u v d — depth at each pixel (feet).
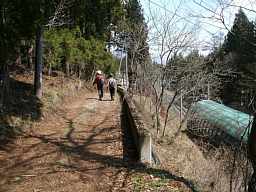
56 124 49.01
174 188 25.89
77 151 35.60
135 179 27.27
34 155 33.68
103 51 124.57
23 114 46.34
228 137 60.18
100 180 27.55
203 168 38.27
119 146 37.96
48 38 83.66
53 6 62.03
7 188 25.81
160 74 55.36
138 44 68.64
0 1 40.16
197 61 53.83
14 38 43.45
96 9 88.94
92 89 114.01
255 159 20.10
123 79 117.50
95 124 50.21
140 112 56.75
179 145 51.24
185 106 78.38
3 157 32.58
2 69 45.88
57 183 26.91
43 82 77.15
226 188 31.78
